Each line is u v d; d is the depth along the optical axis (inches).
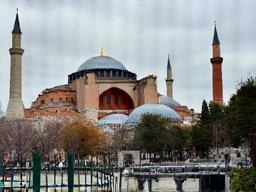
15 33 6451.8
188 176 2952.8
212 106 5315.0
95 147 4899.1
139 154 4832.7
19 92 6363.2
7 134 4493.1
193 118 6934.1
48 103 7003.0
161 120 4970.5
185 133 5231.3
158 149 4825.3
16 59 6407.5
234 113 3090.6
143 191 2896.2
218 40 6791.3
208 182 2945.4
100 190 1948.8
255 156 2119.8
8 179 2005.4
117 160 4685.0
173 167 3218.5
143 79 6934.1
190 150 5349.4
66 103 6963.6
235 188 1700.3
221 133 4790.8
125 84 7135.8
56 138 4776.1
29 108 7066.9
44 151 4451.3
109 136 5595.5
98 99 6815.9
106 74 7406.5
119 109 7165.4
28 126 5068.9
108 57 7736.2
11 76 6387.8
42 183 2186.3
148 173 2957.7
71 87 7244.1
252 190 1643.7
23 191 1798.7
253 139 2188.7
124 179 2898.6
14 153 4168.3
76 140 4773.6
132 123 5979.3
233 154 4424.2
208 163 3907.5
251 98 2837.1
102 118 6727.4
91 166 2657.5
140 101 6978.4
